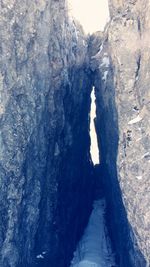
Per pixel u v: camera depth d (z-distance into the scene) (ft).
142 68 154.71
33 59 156.97
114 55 159.84
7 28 149.28
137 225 150.82
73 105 187.01
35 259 164.45
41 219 166.30
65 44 176.76
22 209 156.66
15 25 151.02
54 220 174.09
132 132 152.87
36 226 163.12
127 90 155.84
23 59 153.17
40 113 160.35
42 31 159.74
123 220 168.45
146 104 151.74
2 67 147.74
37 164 161.48
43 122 163.12
